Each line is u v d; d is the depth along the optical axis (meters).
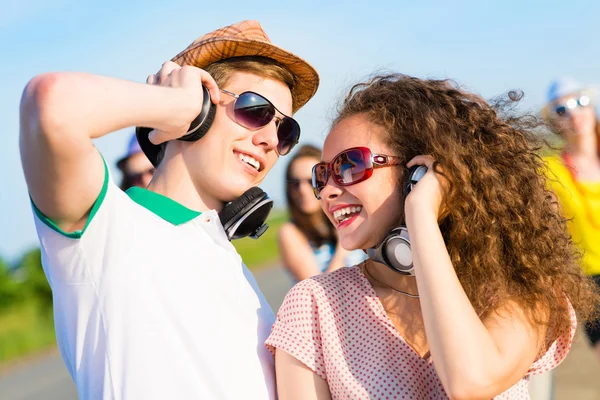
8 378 11.03
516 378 2.05
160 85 2.24
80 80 1.84
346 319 2.25
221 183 2.51
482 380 1.94
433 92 2.36
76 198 1.91
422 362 2.19
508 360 2.02
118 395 2.01
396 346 2.20
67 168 1.83
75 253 2.01
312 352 2.22
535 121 2.46
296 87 2.84
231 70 2.61
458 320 1.98
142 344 2.03
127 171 5.21
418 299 2.29
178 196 2.49
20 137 1.81
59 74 1.83
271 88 2.67
